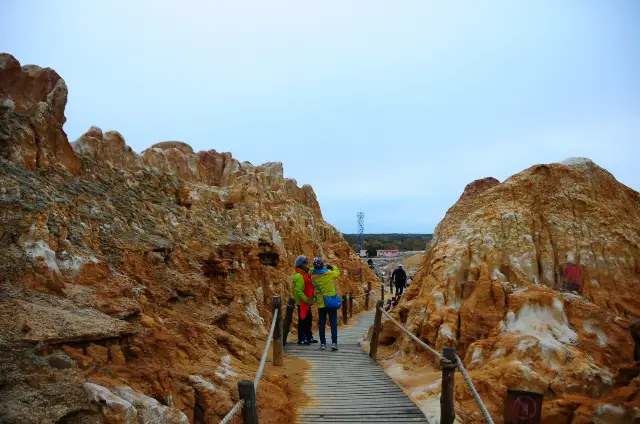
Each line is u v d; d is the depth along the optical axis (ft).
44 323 14.99
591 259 29.53
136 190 33.83
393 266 130.93
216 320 28.27
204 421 18.03
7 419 11.82
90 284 19.45
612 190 34.81
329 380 27.17
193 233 35.22
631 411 19.70
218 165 60.03
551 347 23.57
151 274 26.32
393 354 32.65
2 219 17.97
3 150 22.31
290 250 59.31
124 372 16.20
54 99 28.04
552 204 32.53
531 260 29.63
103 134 34.42
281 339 28.99
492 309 27.94
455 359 19.33
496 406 21.76
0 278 16.21
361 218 227.40
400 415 22.00
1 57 25.30
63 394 13.15
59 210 21.30
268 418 20.04
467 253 30.94
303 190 95.55
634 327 25.08
